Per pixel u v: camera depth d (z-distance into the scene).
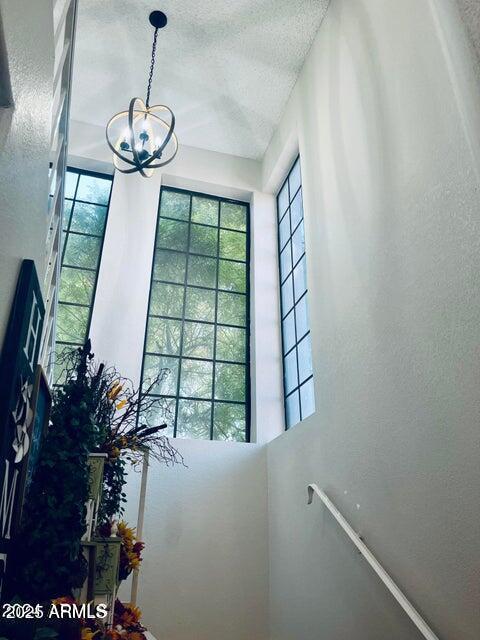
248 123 5.53
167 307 5.07
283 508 3.94
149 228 5.12
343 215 3.59
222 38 4.73
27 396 1.82
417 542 2.38
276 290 5.28
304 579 3.43
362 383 3.06
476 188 2.27
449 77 2.54
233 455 4.37
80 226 5.16
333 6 4.26
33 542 1.94
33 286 1.79
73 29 2.54
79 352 2.70
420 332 2.56
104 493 2.78
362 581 2.76
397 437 2.64
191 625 3.66
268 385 4.79
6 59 1.39
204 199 5.75
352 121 3.64
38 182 1.92
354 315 3.26
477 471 2.07
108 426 2.93
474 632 1.98
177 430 4.54
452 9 2.09
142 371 4.71
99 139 5.43
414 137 2.81
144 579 3.70
